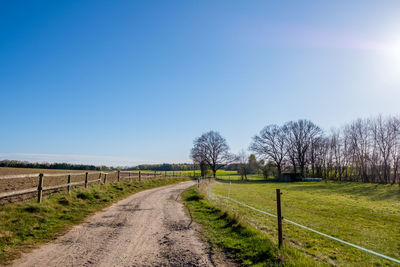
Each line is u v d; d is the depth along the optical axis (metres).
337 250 8.35
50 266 5.51
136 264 5.84
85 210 12.22
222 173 111.62
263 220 12.86
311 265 5.67
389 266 7.05
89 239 7.73
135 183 28.44
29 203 10.47
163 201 17.70
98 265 5.70
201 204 16.28
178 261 6.10
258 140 72.31
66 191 14.49
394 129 49.66
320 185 47.56
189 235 8.54
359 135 58.03
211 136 75.75
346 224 13.02
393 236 10.69
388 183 46.72
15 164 54.97
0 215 8.58
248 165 87.38
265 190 36.81
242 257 6.41
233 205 17.92
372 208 19.09
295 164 69.50
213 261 6.14
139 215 12.00
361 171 58.09
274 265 5.74
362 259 7.57
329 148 67.38
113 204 15.09
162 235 8.49
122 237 8.09
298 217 14.61
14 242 6.83
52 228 8.70
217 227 9.77
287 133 69.81
